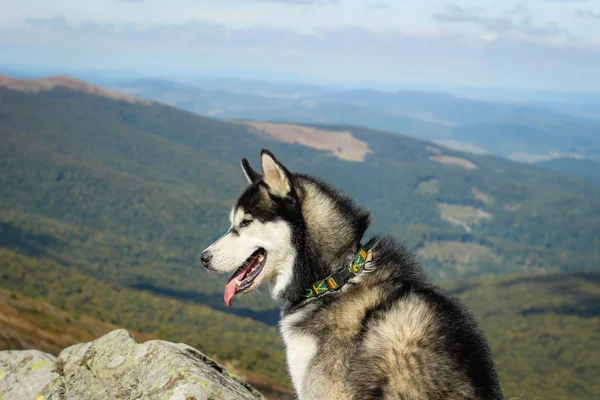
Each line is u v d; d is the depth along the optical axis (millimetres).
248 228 1732
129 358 1804
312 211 1716
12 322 13516
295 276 1702
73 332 17328
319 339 1625
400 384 1484
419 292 1609
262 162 1710
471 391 1464
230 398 1617
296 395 1700
